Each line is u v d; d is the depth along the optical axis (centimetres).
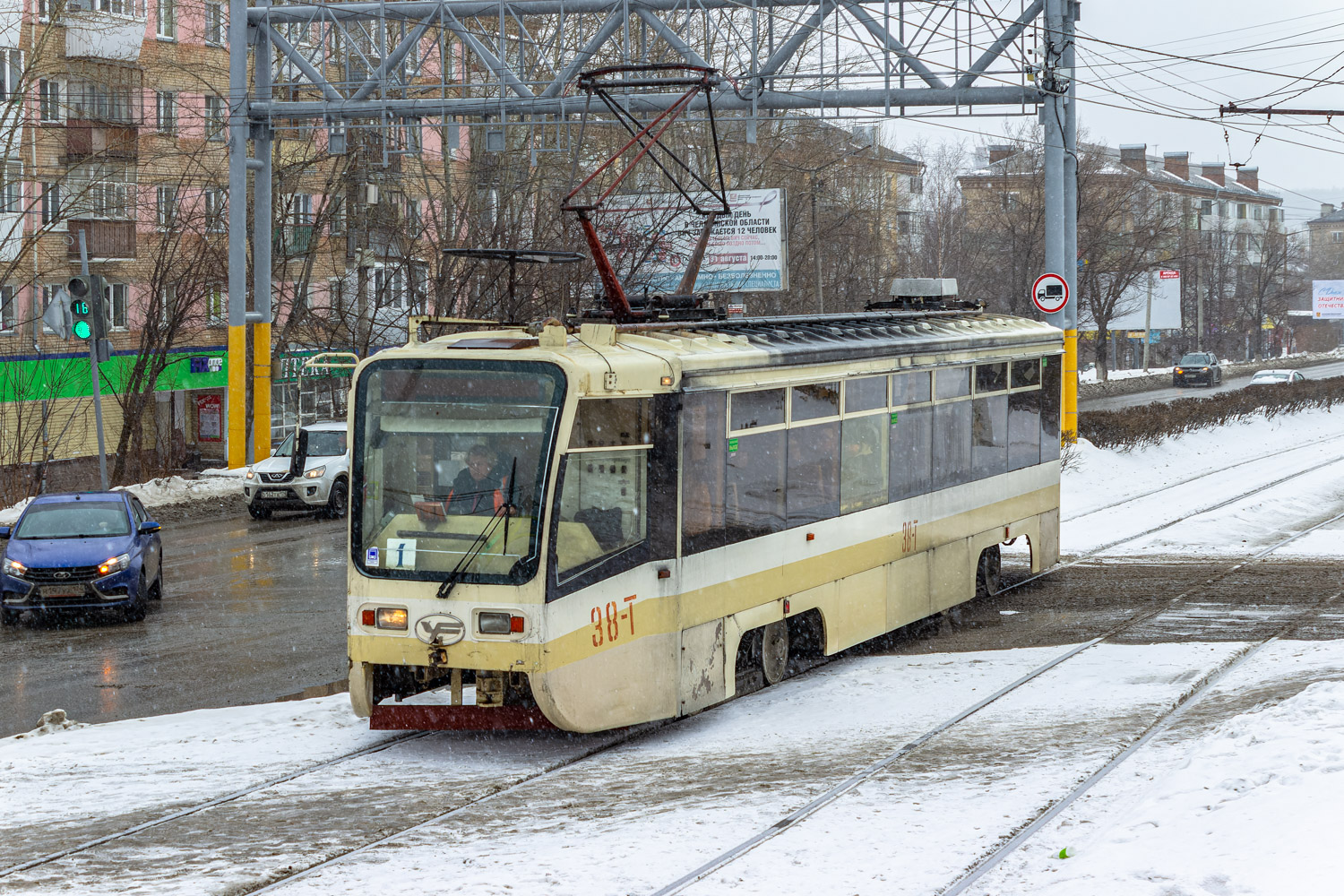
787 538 1294
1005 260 8175
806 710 1207
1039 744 1010
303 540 2556
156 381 4397
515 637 1012
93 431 4550
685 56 2884
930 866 716
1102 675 1292
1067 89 2928
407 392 1066
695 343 1199
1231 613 1641
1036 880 660
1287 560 2092
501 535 1027
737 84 2884
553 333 1062
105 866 767
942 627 1645
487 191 4306
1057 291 2711
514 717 1047
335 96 3062
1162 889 589
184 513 2978
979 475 1712
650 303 1374
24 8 4156
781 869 721
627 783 957
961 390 1659
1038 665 1362
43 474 3534
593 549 1055
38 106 4334
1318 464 3569
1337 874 567
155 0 4734
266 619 1761
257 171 3212
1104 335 7756
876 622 1462
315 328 4684
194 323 4784
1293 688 1101
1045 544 1941
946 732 1081
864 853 746
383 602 1049
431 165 4841
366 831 836
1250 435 4503
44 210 3919
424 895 696
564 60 3966
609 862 744
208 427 5047
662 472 1120
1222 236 10694
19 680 1436
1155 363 10238
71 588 1725
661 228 3909
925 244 9062
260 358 3306
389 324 4250
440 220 4681
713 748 1077
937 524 1599
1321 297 11281
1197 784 757
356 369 1084
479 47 2953
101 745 1116
